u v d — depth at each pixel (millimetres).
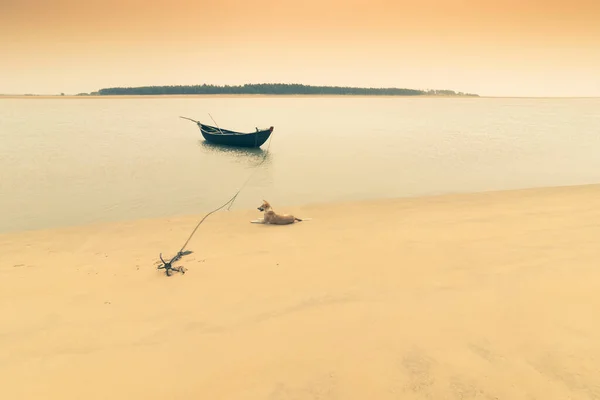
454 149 26891
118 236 7840
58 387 2971
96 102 155750
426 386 2807
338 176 18344
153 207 12977
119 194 14977
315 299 4371
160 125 49594
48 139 33750
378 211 9625
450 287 4527
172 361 3266
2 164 21688
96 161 23078
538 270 4902
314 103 141625
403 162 21984
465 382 2834
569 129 41750
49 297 4727
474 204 10109
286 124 50312
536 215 8273
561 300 4047
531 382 2809
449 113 77625
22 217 11789
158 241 7336
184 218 9453
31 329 3906
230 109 94125
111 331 3824
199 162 22922
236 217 9391
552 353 3139
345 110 90500
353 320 3840
